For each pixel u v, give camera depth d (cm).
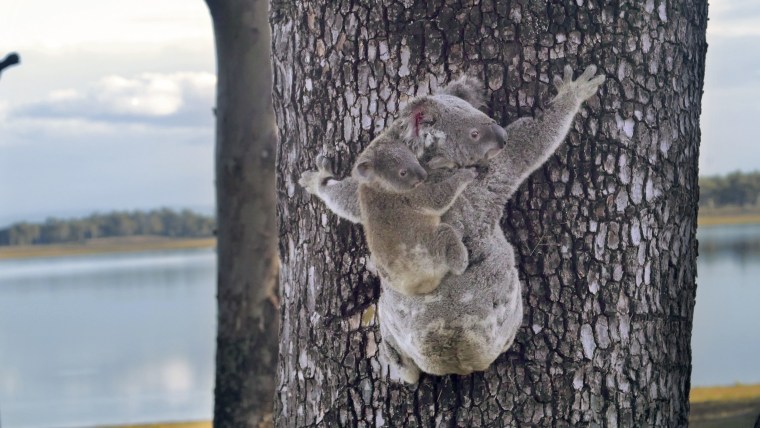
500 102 343
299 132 381
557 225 344
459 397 345
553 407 343
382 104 352
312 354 380
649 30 356
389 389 356
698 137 391
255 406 859
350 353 364
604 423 349
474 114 317
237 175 855
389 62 350
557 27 343
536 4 342
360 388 362
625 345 353
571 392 345
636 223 355
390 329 339
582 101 344
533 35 342
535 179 343
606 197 349
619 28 350
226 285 869
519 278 343
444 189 312
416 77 346
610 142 349
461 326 314
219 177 868
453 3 343
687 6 372
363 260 361
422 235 314
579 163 346
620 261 352
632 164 353
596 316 348
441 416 347
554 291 344
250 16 834
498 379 343
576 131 346
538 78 342
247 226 858
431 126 317
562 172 345
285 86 389
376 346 359
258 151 852
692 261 387
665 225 365
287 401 397
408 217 315
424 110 320
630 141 353
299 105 379
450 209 321
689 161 380
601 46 347
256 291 861
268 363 862
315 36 368
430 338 319
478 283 316
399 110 349
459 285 315
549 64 343
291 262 395
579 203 346
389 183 312
